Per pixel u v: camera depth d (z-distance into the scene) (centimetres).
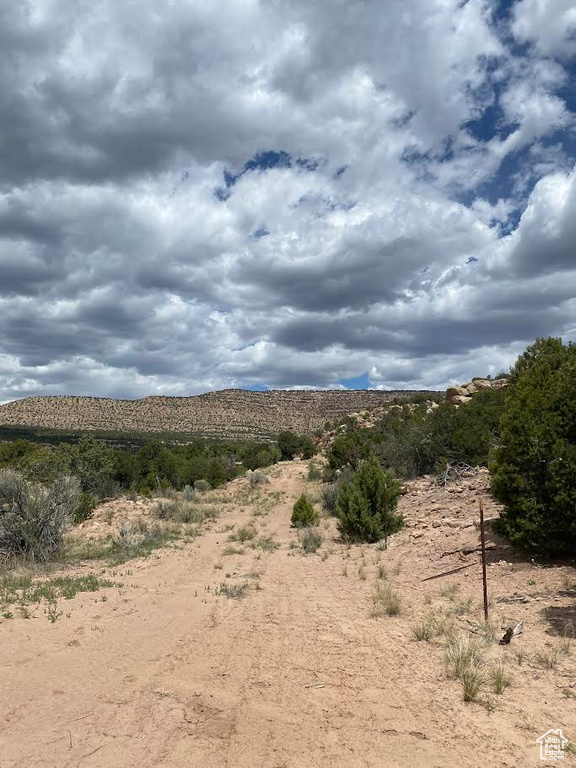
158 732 442
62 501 1573
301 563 1405
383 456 3164
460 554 1202
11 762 395
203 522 2448
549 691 507
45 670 600
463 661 568
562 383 1216
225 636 745
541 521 1050
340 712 478
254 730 445
